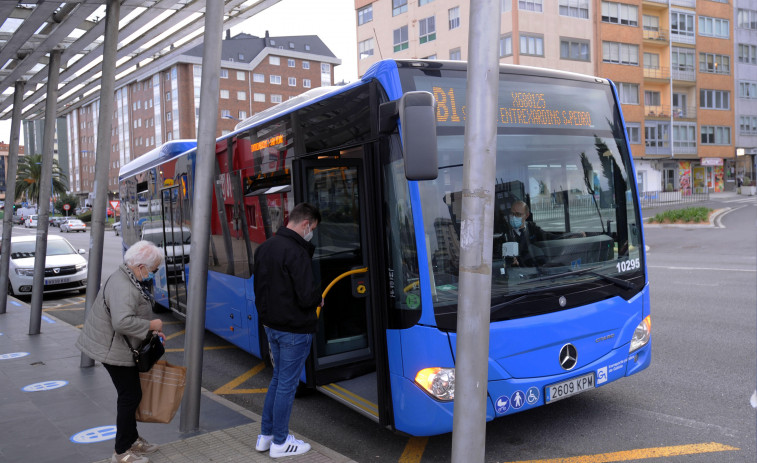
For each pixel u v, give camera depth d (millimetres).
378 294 4348
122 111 90312
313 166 5246
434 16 42031
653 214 35406
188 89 76875
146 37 8578
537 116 4668
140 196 11641
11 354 8141
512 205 4387
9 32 7965
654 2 46500
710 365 6406
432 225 4086
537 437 4770
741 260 15555
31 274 14398
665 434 4691
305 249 4281
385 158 4234
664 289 11500
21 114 12438
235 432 4840
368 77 4449
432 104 3512
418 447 4719
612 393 5730
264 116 6895
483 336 2854
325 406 5801
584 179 4777
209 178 4965
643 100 45594
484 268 2846
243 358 8125
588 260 4668
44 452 4586
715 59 50469
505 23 39250
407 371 4113
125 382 4145
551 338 4332
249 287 6652
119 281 4012
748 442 4465
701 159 49625
